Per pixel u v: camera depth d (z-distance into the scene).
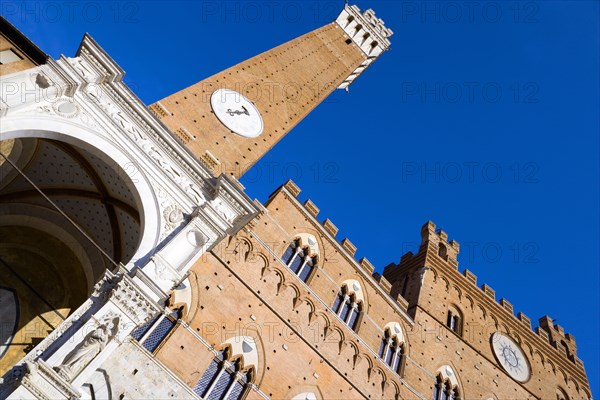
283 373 24.30
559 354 43.94
